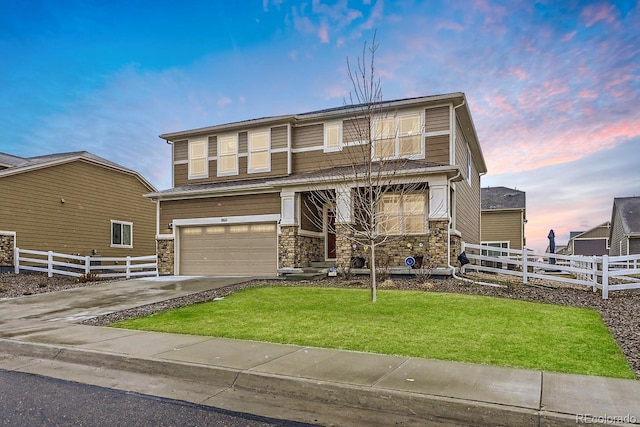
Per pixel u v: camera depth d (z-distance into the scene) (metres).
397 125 15.57
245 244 17.22
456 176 13.95
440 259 13.59
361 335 7.11
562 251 60.44
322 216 17.22
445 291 11.31
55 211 20.84
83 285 15.27
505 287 11.93
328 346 6.51
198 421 4.09
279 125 17.75
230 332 7.60
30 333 7.85
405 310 8.93
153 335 7.51
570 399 4.21
